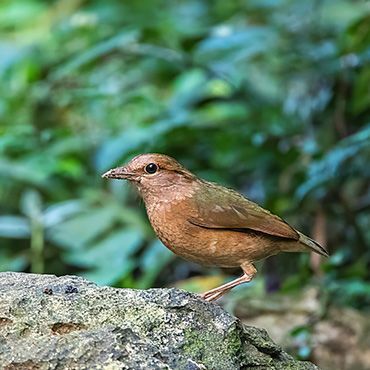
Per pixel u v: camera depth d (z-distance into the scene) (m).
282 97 13.97
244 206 7.71
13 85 16.14
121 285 11.74
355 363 10.66
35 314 6.21
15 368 5.73
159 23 15.09
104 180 13.91
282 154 12.75
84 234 12.51
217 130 12.99
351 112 13.12
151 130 12.66
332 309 11.19
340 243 12.92
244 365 6.50
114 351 5.71
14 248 13.77
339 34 13.64
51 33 16.67
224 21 16.27
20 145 13.45
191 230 7.64
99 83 14.95
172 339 6.30
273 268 13.02
